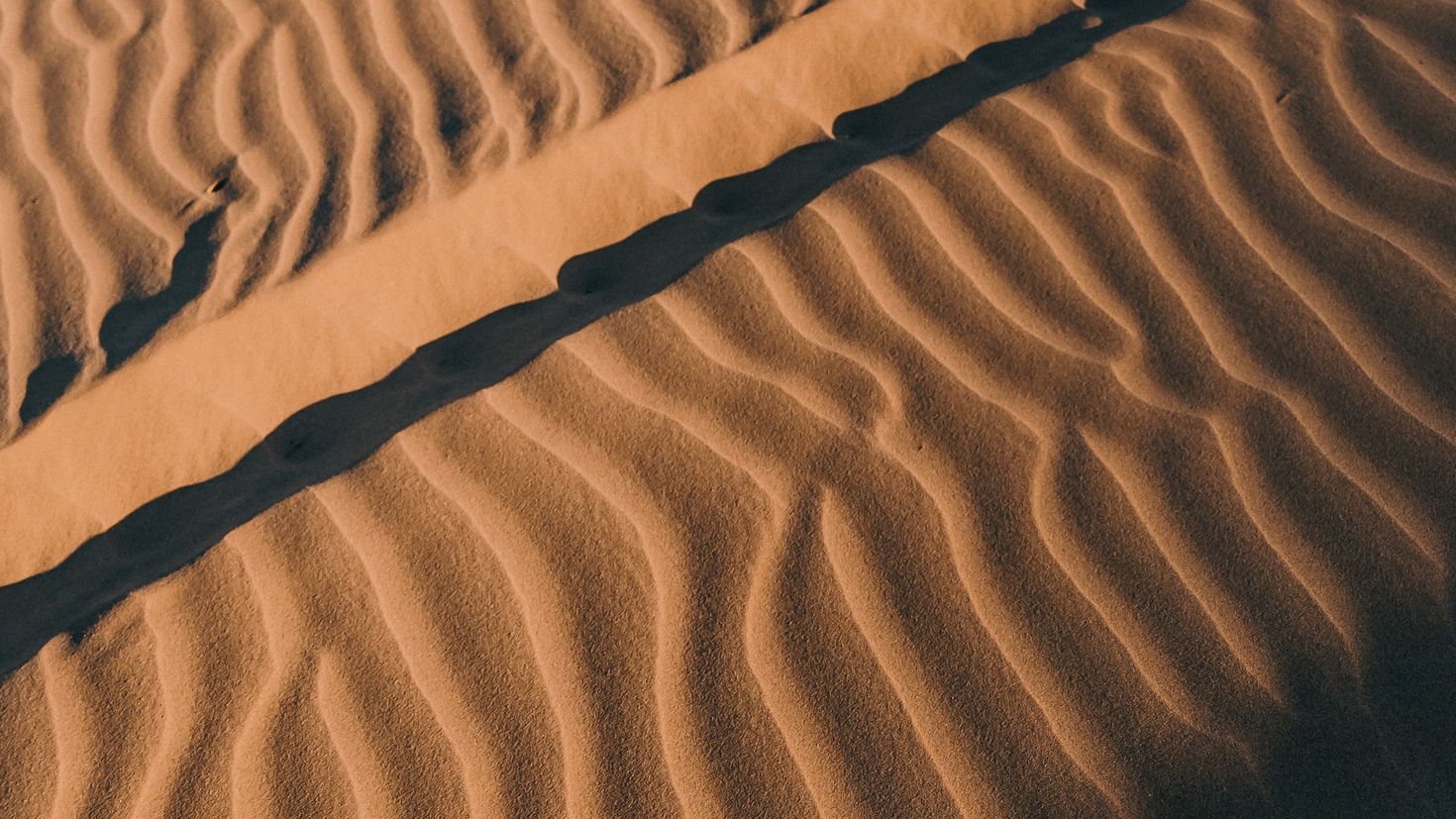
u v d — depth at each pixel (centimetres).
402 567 200
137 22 346
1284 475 211
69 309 266
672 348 230
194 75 326
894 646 192
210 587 199
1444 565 198
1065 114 275
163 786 178
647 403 221
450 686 188
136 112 317
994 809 176
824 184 277
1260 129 269
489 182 285
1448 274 237
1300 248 245
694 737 183
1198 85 281
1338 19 296
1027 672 189
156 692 188
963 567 200
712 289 239
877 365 226
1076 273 241
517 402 223
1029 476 211
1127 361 227
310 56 327
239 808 176
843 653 191
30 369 254
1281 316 233
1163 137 268
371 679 188
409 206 280
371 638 193
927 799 177
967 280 240
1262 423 218
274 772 180
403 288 268
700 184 288
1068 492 210
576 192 285
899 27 317
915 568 200
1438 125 267
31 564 225
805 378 224
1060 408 221
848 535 204
